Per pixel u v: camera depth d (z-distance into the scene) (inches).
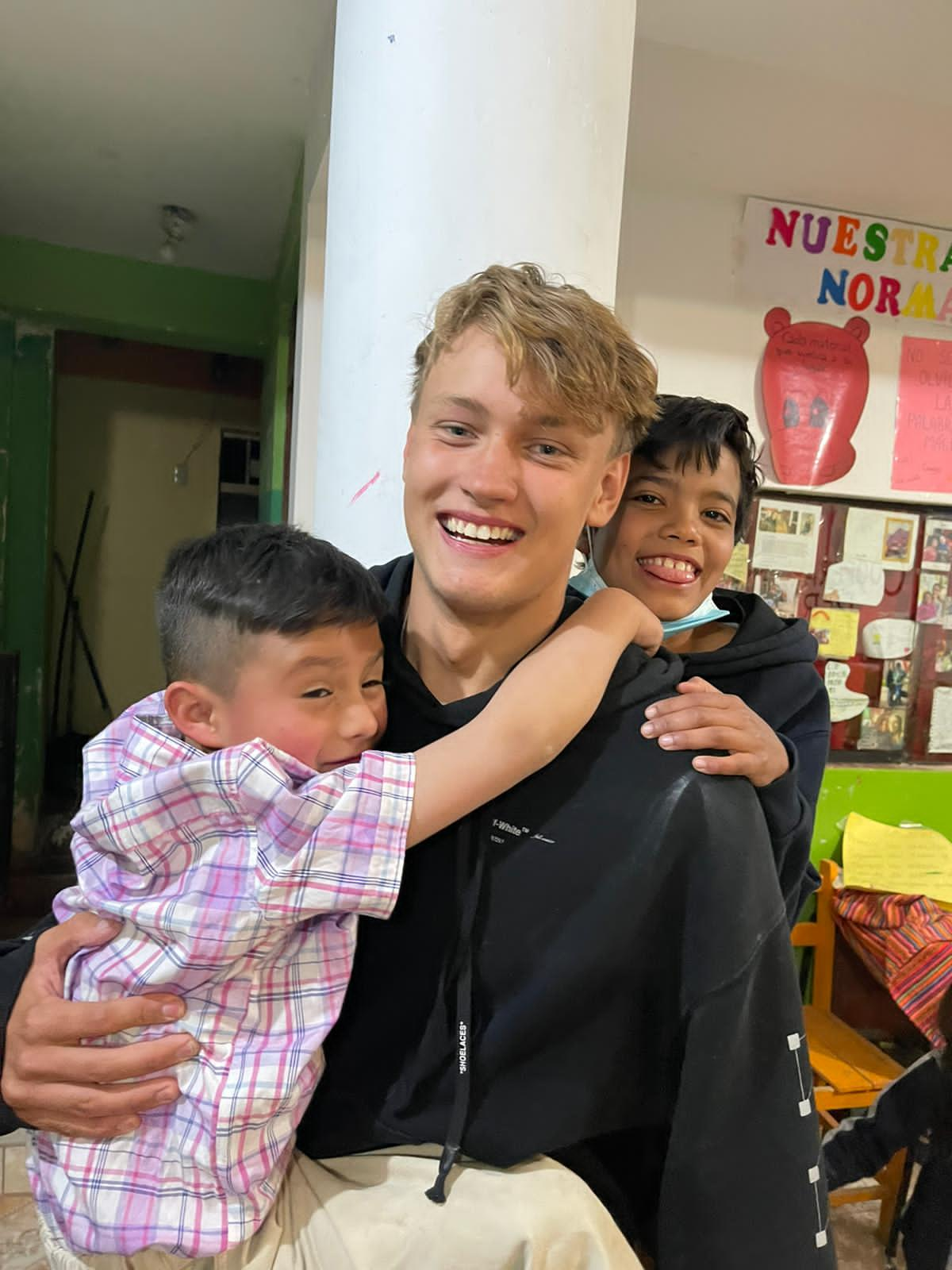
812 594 88.9
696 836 26.5
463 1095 25.9
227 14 73.4
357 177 46.4
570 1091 26.7
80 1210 25.4
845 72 80.9
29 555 133.2
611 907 26.3
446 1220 24.4
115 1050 25.0
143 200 110.0
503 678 29.0
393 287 44.3
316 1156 28.1
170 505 156.4
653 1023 27.8
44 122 92.0
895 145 84.5
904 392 87.1
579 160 43.8
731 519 45.1
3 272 123.9
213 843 25.9
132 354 146.4
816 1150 26.8
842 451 85.7
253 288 134.4
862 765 90.8
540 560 26.4
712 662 45.0
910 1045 87.7
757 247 82.2
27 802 132.8
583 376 25.1
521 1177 25.5
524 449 25.9
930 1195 52.3
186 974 25.1
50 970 27.3
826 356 84.7
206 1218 25.0
